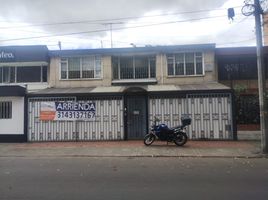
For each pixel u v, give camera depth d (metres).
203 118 20.00
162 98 20.33
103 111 20.48
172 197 7.71
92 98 20.56
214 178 9.91
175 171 11.13
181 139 17.72
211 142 19.05
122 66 27.59
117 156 15.05
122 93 20.41
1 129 20.56
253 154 15.10
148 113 20.36
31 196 7.86
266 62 27.48
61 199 7.59
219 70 28.31
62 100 20.64
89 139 20.44
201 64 26.94
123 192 8.22
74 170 11.45
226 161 13.56
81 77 27.55
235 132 19.75
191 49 26.86
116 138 20.38
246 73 28.11
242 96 27.11
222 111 19.92
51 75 27.64
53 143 19.58
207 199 7.53
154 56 27.28
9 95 20.45
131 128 20.69
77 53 27.45
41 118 20.61
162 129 17.75
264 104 15.40
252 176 10.22
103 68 27.36
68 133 20.55
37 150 16.92
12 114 20.61
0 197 7.77
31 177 10.20
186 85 25.14
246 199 7.53
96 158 14.60
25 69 28.41
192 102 20.12
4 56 27.78
